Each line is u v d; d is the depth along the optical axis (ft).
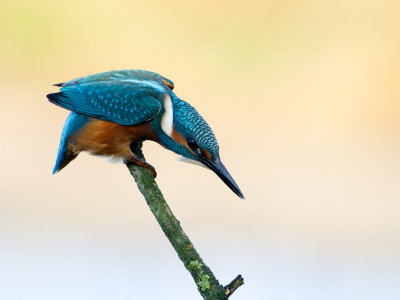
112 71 14.21
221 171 14.07
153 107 14.10
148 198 13.89
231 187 14.06
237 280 13.69
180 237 13.76
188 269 13.71
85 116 14.15
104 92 14.12
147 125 14.12
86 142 14.15
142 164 14.06
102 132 14.12
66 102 14.15
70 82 14.20
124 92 14.11
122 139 14.14
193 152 14.10
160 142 14.15
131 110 14.10
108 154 14.15
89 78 14.19
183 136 14.10
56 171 14.25
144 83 14.16
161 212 13.82
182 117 14.10
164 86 14.19
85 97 14.14
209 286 13.67
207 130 14.08
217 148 14.08
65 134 14.19
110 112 14.11
